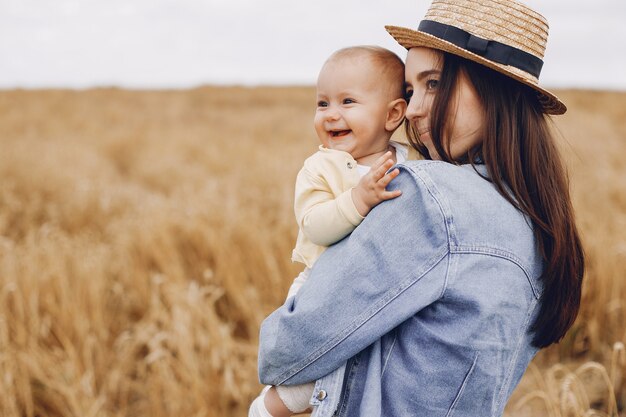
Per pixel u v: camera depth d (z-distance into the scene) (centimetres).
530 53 130
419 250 117
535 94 135
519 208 126
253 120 2036
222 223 520
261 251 472
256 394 358
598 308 391
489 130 127
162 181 904
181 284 427
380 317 118
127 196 729
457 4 133
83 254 466
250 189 676
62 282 395
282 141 1374
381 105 152
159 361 341
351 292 118
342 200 128
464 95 129
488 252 119
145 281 447
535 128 132
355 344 119
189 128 1688
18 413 315
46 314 377
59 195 713
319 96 158
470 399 120
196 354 354
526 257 125
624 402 332
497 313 120
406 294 117
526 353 137
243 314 423
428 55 132
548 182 131
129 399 359
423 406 120
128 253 490
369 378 121
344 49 158
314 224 133
